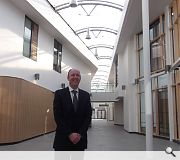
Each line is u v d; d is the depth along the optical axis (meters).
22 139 13.75
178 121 13.44
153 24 17.59
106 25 22.77
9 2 14.70
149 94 9.65
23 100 13.83
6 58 14.41
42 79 18.94
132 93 20.67
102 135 18.08
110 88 31.72
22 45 15.96
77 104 3.82
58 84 22.38
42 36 19.36
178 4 13.22
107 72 40.81
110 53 31.69
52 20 18.94
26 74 16.42
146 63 9.77
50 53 20.75
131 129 20.33
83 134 3.72
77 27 23.52
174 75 14.22
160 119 16.22
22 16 16.12
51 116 20.09
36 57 18.11
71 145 3.73
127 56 21.45
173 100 14.17
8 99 12.78
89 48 29.52
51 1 18.56
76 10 20.00
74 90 3.88
